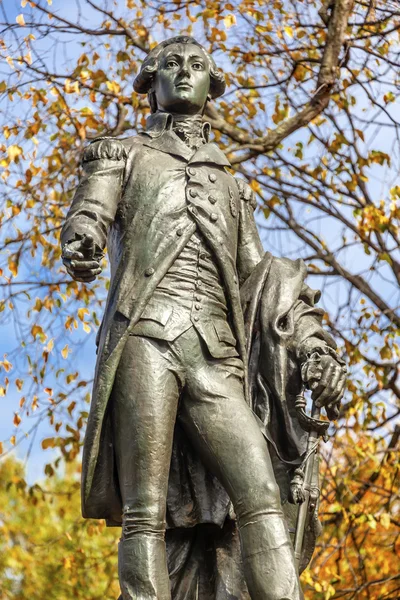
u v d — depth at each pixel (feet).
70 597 41.88
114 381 14.58
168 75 16.44
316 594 31.91
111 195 15.16
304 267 16.60
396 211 33.94
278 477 15.60
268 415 15.65
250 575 13.91
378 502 33.68
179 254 15.23
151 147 15.92
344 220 36.47
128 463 14.28
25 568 41.78
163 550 14.07
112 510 14.80
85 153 15.47
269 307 16.05
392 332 34.86
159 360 14.57
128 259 15.07
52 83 31.83
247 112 36.01
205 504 15.10
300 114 32.48
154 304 14.84
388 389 36.22
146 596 13.74
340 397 15.48
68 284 33.27
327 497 33.91
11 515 44.78
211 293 15.23
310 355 15.60
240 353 15.37
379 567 34.42
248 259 16.42
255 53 34.27
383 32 32.81
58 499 44.27
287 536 14.01
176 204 15.42
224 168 16.43
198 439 14.61
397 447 33.96
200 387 14.65
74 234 14.29
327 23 32.04
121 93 33.71
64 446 33.06
